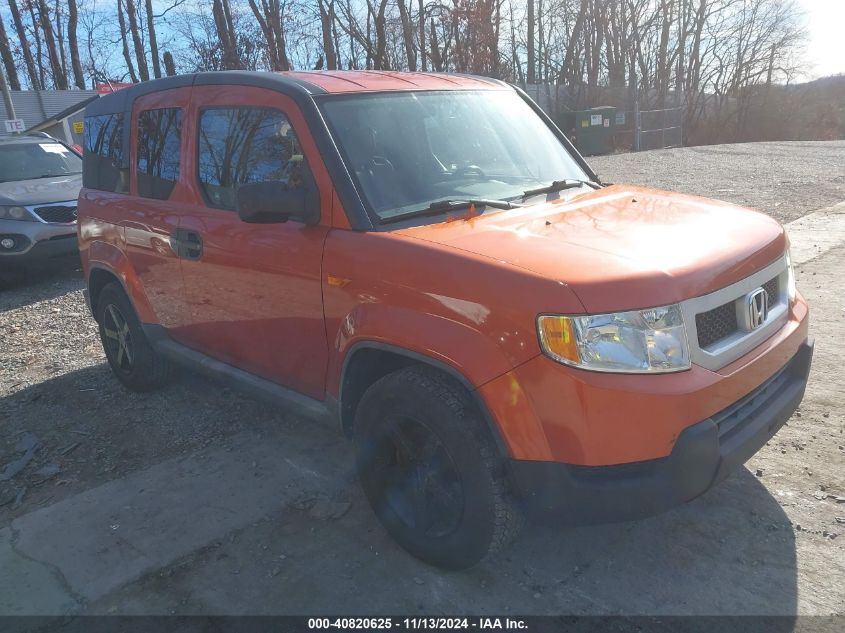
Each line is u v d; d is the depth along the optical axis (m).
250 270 3.59
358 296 3.04
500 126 4.00
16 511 3.76
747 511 3.32
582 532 3.26
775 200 11.33
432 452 2.93
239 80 3.81
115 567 3.22
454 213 3.29
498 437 2.62
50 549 3.38
